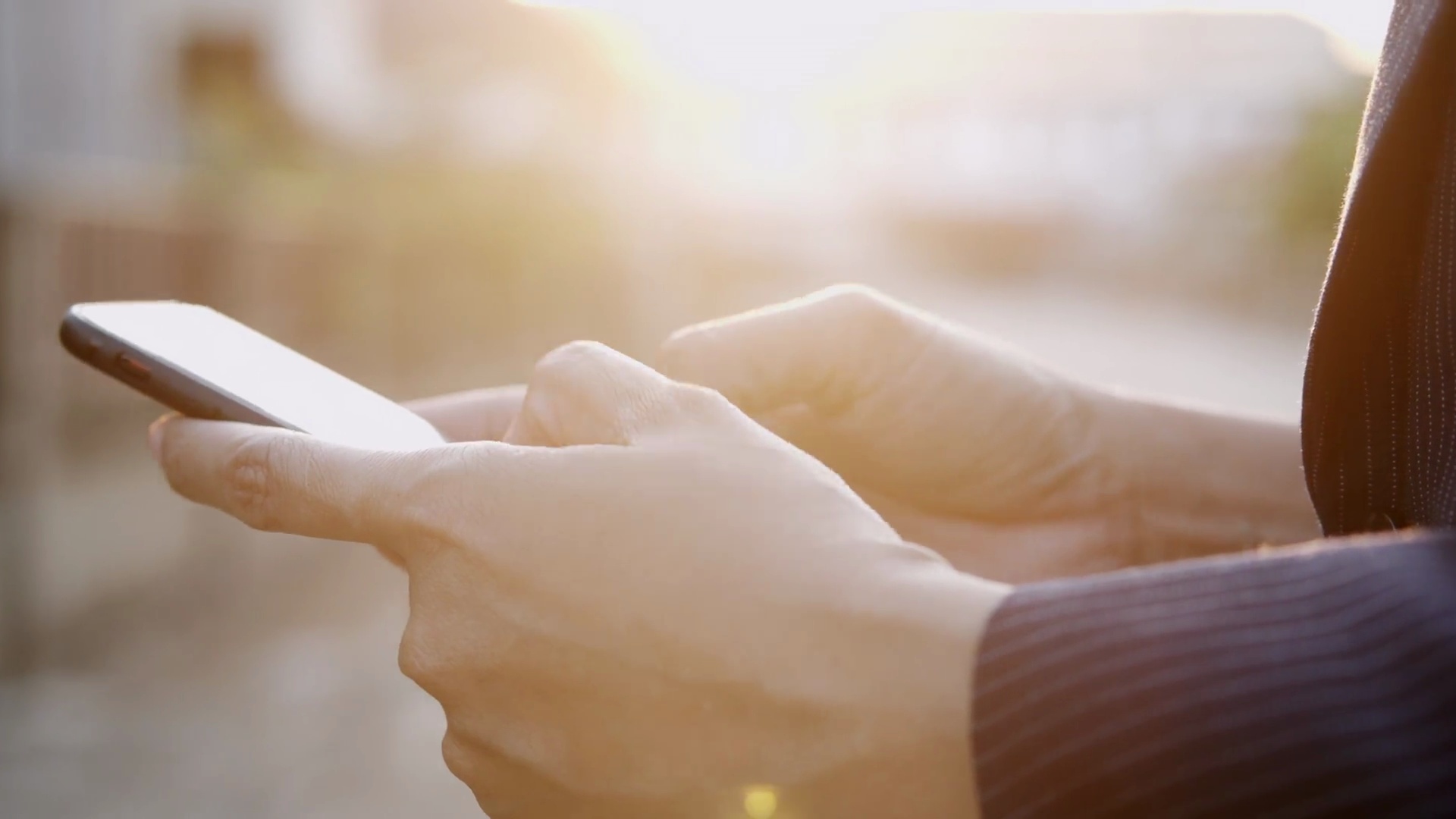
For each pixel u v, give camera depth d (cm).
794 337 122
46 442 556
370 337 826
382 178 973
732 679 63
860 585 63
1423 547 57
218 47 1448
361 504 76
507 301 935
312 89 1638
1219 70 3528
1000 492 127
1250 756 51
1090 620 57
